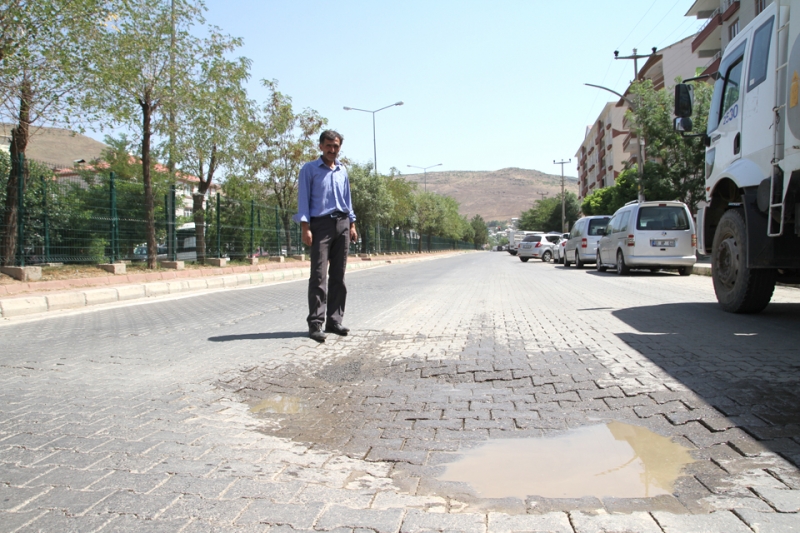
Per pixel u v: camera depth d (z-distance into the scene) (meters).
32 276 11.13
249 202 20.61
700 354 4.34
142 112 15.18
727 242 6.91
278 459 2.60
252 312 8.41
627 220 15.48
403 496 2.21
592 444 2.68
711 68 31.88
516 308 7.91
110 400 3.58
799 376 3.61
